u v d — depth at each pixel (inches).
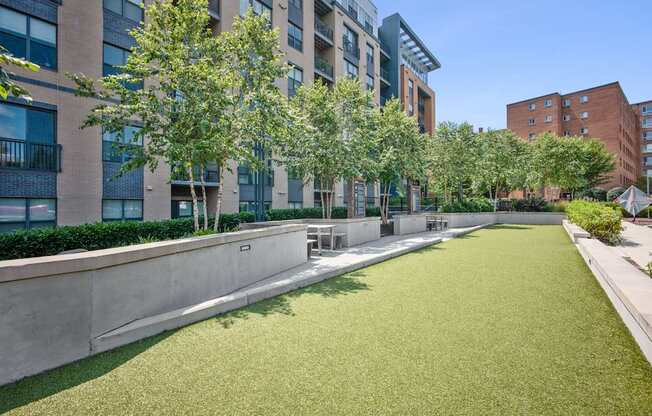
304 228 327.6
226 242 216.4
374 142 513.0
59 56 459.2
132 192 533.0
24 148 432.5
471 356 125.1
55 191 454.9
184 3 272.2
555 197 1692.9
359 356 126.0
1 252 283.0
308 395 100.7
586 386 103.8
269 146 377.1
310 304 195.9
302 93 483.2
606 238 458.0
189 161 257.9
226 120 269.1
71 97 469.4
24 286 114.2
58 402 99.7
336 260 334.3
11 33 424.5
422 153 684.7
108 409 96.0
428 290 225.8
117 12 519.2
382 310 182.5
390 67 1430.9
